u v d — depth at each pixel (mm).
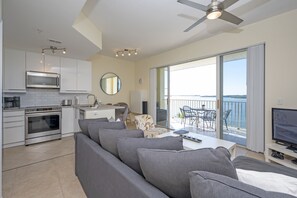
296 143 2328
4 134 3367
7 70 3596
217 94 3928
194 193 660
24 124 3600
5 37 3082
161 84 5625
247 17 2949
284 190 777
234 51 3545
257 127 3166
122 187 1045
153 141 1216
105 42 4371
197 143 2387
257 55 3135
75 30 2771
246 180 856
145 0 2467
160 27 3426
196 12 2801
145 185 924
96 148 1563
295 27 2680
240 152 3217
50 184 2062
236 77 3650
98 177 1412
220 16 2123
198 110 5480
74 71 4605
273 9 2689
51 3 2004
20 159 2828
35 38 3145
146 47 4785
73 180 2156
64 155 3031
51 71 4199
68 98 4801
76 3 2016
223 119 3916
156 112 5730
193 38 4031
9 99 3727
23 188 1974
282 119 2510
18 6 2055
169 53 5094
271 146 2531
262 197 542
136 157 1137
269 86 2986
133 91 6285
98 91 5746
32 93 4219
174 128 5461
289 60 2746
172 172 840
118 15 2928
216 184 623
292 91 2725
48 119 3908
